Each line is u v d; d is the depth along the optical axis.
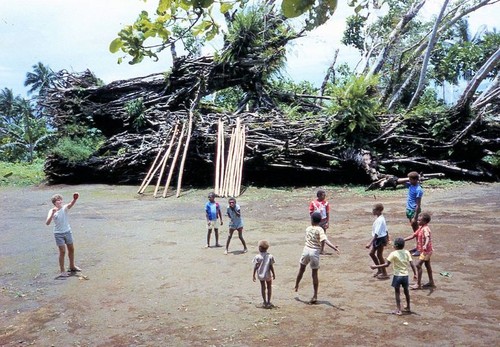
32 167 33.16
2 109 54.84
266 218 14.98
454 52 31.52
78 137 29.05
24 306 8.26
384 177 19.25
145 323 7.30
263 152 21.61
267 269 7.52
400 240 7.12
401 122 21.50
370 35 32.53
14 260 11.27
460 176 21.03
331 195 18.75
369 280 8.67
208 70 26.22
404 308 7.28
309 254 7.67
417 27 31.80
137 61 2.89
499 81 23.97
